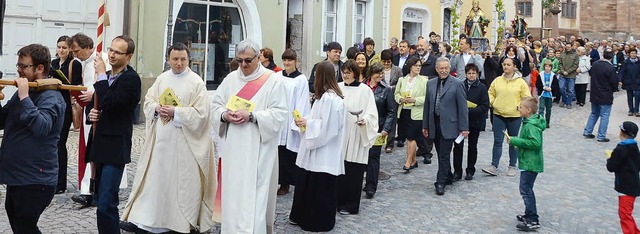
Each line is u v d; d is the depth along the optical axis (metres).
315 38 18.62
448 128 9.24
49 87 5.30
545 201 9.00
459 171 10.13
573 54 20.19
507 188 9.66
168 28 12.76
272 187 6.62
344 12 19.34
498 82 10.62
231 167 6.21
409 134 10.67
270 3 17.25
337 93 7.41
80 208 7.72
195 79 6.57
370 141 7.99
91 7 14.32
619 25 50.31
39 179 5.21
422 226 7.62
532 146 7.43
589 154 12.72
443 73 9.40
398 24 21.50
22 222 5.25
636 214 8.45
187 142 6.38
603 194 9.48
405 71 13.10
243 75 6.44
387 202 8.70
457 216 8.12
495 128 10.61
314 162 7.28
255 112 6.24
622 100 22.94
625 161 6.94
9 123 5.25
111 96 6.02
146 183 6.44
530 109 7.50
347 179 8.02
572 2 50.19
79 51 8.04
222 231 6.25
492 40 26.81
